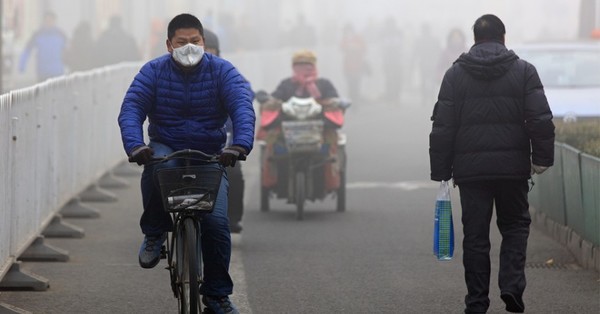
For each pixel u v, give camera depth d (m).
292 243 27.55
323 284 22.80
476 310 19.09
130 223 30.34
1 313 19.66
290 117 31.06
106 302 21.11
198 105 17.77
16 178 22.50
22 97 23.25
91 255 25.72
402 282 23.03
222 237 17.47
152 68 17.80
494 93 19.03
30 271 23.73
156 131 17.92
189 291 16.47
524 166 19.11
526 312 20.33
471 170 19.08
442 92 19.28
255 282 22.92
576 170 25.53
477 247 19.19
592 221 24.09
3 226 21.22
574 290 22.16
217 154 17.98
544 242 27.34
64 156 29.45
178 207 16.45
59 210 29.23
